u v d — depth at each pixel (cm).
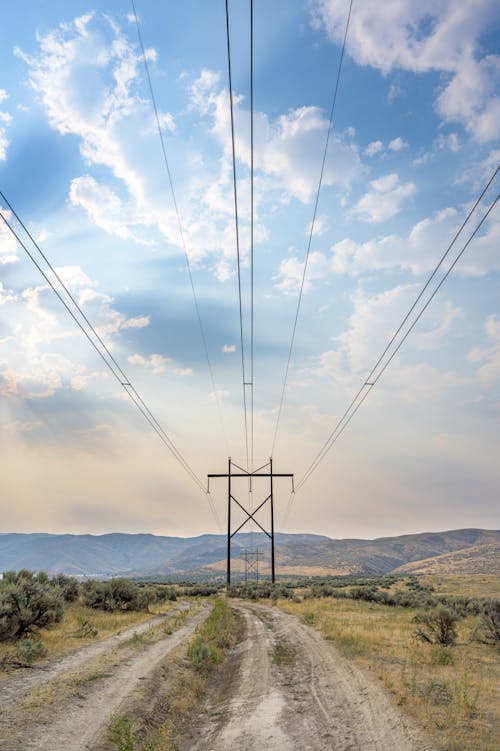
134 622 3553
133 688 1513
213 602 6625
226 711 1450
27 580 2931
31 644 1998
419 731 1062
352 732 1130
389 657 1970
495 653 2155
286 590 7212
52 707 1288
